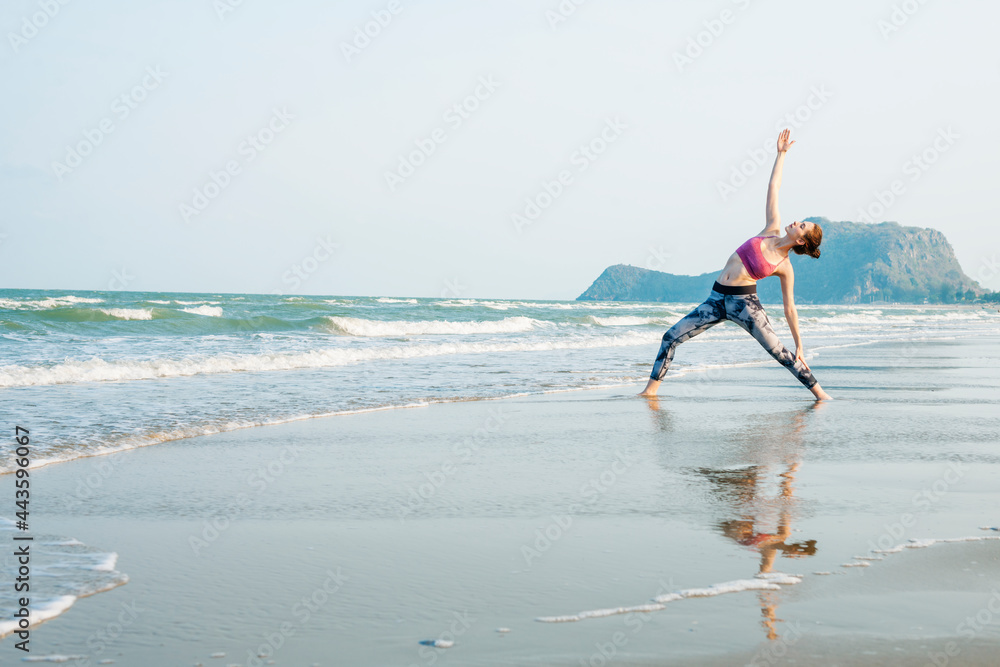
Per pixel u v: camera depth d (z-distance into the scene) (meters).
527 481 4.88
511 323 28.02
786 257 8.82
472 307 47.12
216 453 5.80
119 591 2.94
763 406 8.62
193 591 2.94
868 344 22.94
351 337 20.95
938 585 2.99
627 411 8.18
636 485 4.76
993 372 13.47
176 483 4.80
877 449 5.95
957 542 3.54
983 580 3.05
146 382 10.38
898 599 2.84
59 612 2.72
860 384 11.09
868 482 4.81
